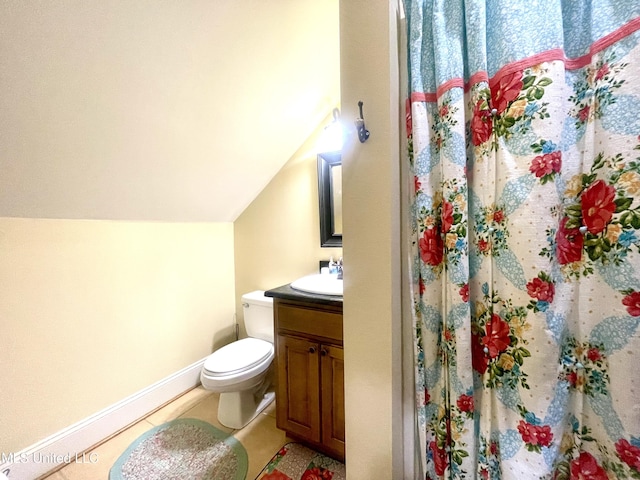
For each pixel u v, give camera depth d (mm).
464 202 652
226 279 2293
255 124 1534
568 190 582
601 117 532
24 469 1229
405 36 754
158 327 1809
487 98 623
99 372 1508
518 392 605
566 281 586
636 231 502
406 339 816
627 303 515
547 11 555
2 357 1188
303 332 1337
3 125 899
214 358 1624
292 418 1402
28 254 1251
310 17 1192
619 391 525
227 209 2109
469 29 632
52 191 1191
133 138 1193
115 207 1489
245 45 1129
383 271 754
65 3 749
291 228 2031
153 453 1406
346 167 806
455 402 677
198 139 1401
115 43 885
